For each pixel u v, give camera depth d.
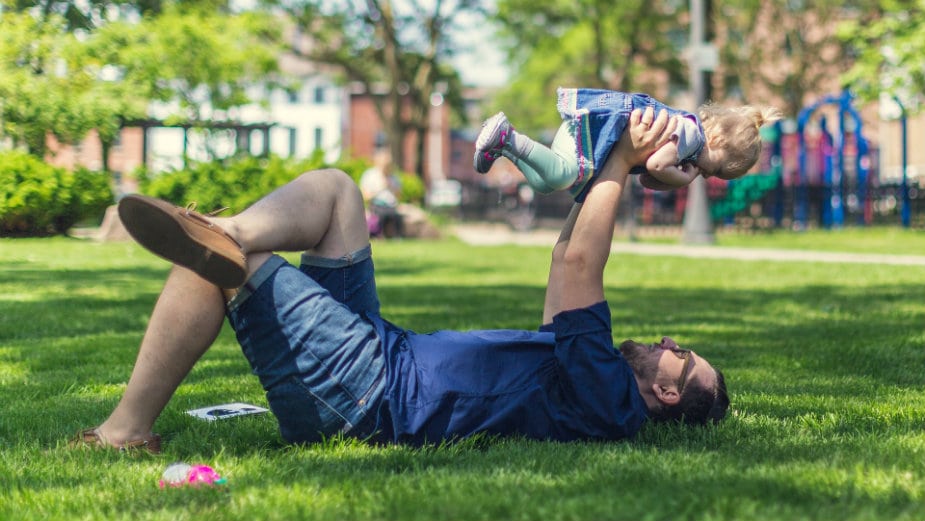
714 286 10.43
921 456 2.96
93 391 4.40
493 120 3.08
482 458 2.93
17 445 3.24
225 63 15.22
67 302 7.93
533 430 3.13
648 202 26.48
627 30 36.50
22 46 11.83
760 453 3.04
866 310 8.12
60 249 11.46
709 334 6.52
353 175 20.95
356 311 3.16
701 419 3.32
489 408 3.08
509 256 15.71
